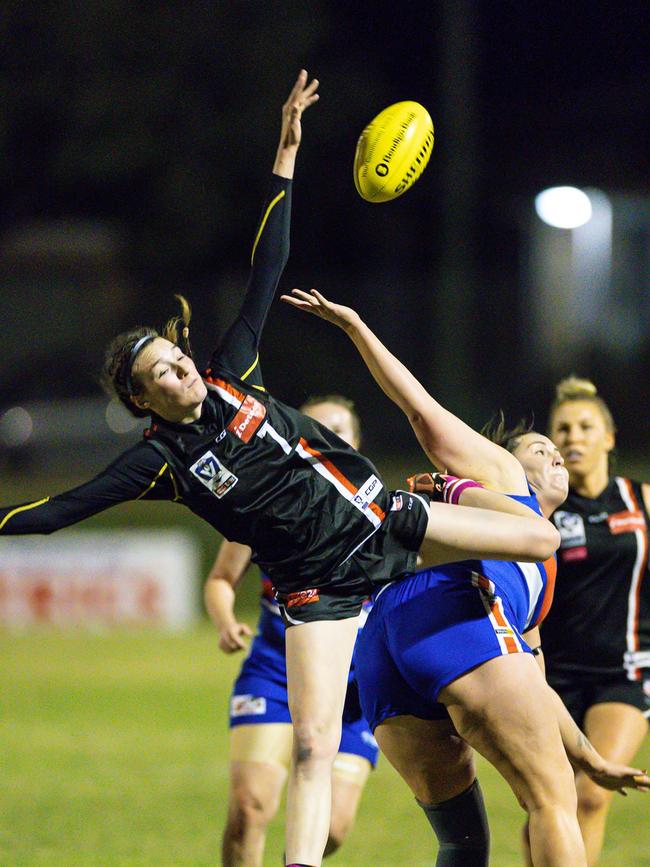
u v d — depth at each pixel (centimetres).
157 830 2488
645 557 2062
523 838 1798
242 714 1978
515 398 9031
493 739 1501
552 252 9769
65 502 1531
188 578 5584
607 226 10169
